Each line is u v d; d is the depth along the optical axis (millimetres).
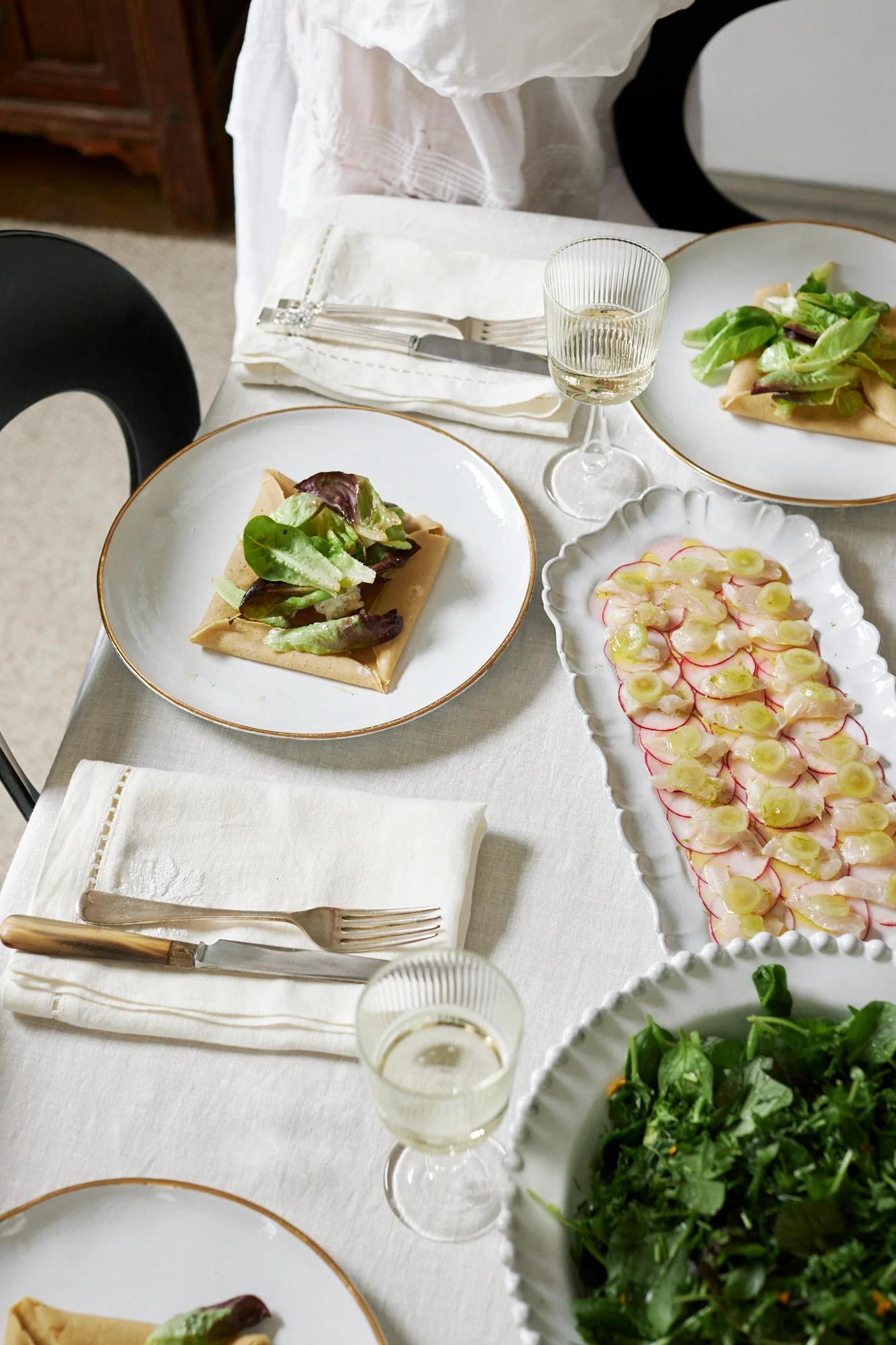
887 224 1501
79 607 2062
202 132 2381
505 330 993
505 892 713
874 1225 499
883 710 764
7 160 2689
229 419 980
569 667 798
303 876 700
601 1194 534
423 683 801
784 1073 555
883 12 1259
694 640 804
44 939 664
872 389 933
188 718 799
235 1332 551
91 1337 551
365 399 967
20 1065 648
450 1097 482
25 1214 581
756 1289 484
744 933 676
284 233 1415
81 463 2254
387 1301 570
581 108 1238
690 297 1040
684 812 738
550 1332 506
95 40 2252
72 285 1066
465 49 1021
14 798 999
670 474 935
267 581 821
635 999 591
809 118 1384
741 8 1269
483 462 904
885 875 696
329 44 1121
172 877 704
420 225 1111
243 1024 646
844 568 857
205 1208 583
